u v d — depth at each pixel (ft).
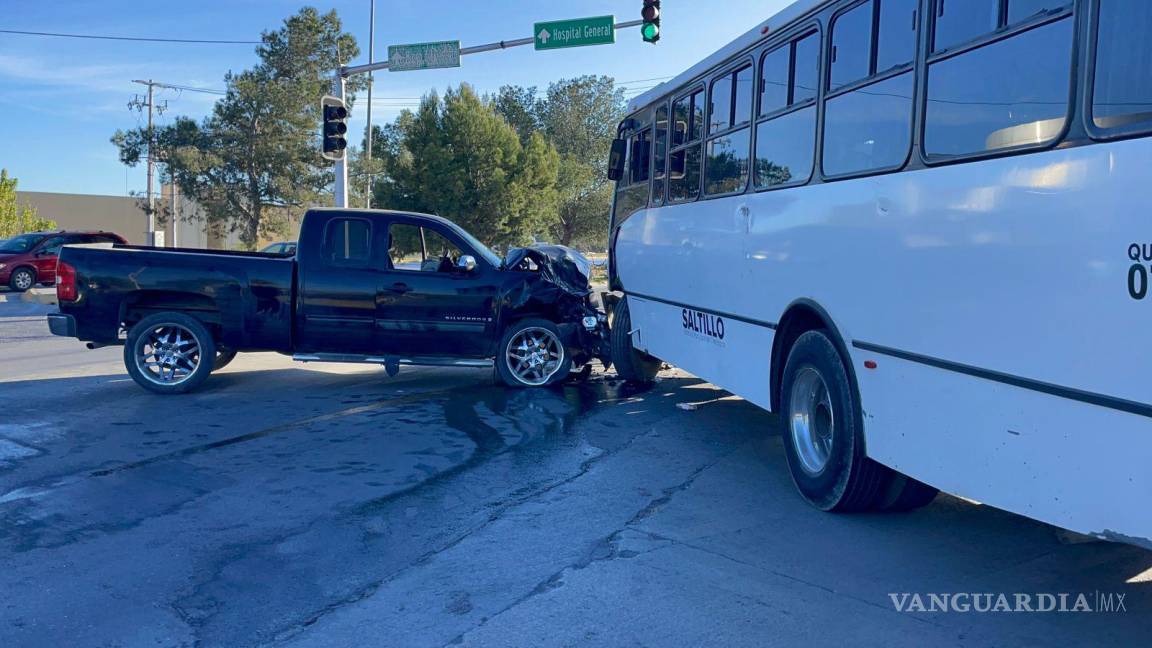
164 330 31.45
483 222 140.87
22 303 74.02
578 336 33.06
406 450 23.63
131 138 149.38
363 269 31.42
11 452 23.22
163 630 13.09
